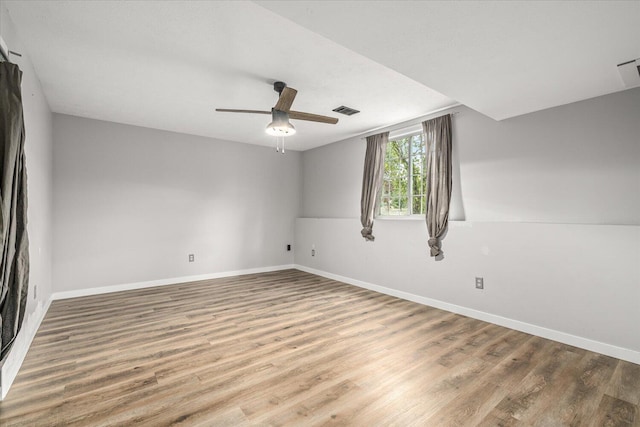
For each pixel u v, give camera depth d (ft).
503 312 10.47
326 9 5.12
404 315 11.50
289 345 8.84
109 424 5.50
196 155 17.20
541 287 9.61
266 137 17.65
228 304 12.76
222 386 6.73
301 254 20.43
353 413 5.85
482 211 11.42
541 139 9.95
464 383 6.91
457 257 11.78
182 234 16.76
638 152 8.23
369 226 15.30
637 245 7.97
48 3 6.34
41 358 7.96
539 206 9.99
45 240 11.43
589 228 8.71
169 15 6.75
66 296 13.61
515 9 5.10
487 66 7.13
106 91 11.05
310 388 6.68
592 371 7.46
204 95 11.37
